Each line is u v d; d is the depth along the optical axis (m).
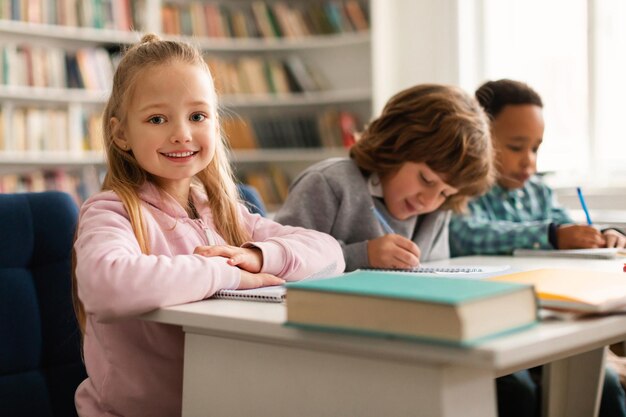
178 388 1.10
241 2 4.31
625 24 3.30
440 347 0.67
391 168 1.64
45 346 1.29
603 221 2.52
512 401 1.49
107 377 1.07
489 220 2.06
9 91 3.60
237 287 1.03
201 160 1.17
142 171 1.20
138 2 3.93
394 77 4.05
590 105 3.37
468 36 3.80
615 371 1.57
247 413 0.88
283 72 4.21
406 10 3.99
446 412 0.72
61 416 1.28
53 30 3.72
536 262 1.61
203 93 1.16
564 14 3.51
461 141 1.56
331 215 1.64
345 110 4.24
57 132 3.73
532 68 3.63
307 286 0.77
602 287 0.89
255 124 4.25
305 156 4.19
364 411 0.78
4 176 3.67
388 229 1.63
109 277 0.91
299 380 0.83
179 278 0.93
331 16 4.13
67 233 1.35
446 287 0.74
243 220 1.34
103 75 3.83
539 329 0.73
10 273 1.29
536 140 2.08
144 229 1.11
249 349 0.88
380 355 0.76
